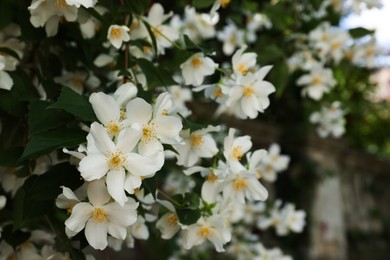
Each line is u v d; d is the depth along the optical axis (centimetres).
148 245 96
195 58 53
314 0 75
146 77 52
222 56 91
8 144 51
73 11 49
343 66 87
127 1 52
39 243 54
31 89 52
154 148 43
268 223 88
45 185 43
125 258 131
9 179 53
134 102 43
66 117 44
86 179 41
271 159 87
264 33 82
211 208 50
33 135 43
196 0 52
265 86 52
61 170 44
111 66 58
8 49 52
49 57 57
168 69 55
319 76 80
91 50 56
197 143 50
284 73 74
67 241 48
